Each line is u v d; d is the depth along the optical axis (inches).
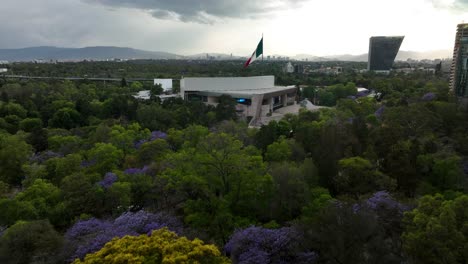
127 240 969.5
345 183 1833.2
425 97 3821.4
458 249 1037.8
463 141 2295.8
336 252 1082.7
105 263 872.9
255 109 4722.0
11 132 3513.8
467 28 4525.1
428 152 2175.2
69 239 1358.3
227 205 1596.9
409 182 1907.0
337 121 3070.9
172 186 1768.0
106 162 2263.8
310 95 6220.5
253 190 1635.1
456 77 4549.7
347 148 2134.6
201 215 1551.4
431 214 1193.4
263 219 1641.2
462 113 2787.9
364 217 1144.8
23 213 1599.4
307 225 1231.5
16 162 2497.5
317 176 1955.0
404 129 2571.4
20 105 4101.9
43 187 1847.9
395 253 1141.7
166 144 2596.0
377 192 1637.6
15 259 1224.8
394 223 1386.6
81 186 1775.3
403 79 6638.8
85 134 3341.5
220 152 1720.0
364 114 3732.8
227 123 3129.9
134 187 1855.3
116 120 3735.2
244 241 1263.5
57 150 2851.9
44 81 6264.8
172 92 6456.7
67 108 3873.0
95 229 1412.4
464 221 1127.0
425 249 1064.2
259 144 2642.7
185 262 860.0
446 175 1879.9
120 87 6102.4
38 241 1262.3
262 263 1152.2
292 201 1632.6
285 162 1932.8
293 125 3299.7
